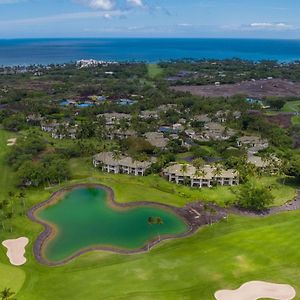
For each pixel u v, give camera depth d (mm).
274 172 167625
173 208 134625
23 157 177375
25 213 130500
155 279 92250
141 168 166250
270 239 111000
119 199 141750
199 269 96188
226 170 160000
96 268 98062
